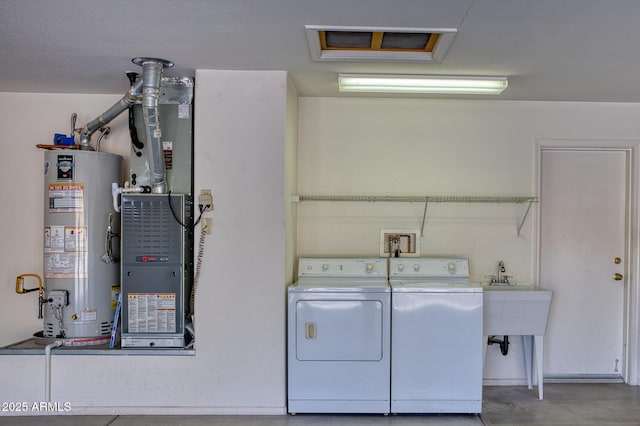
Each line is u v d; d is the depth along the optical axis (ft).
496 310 11.12
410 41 8.46
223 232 10.14
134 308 10.12
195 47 8.62
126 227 10.12
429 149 12.41
